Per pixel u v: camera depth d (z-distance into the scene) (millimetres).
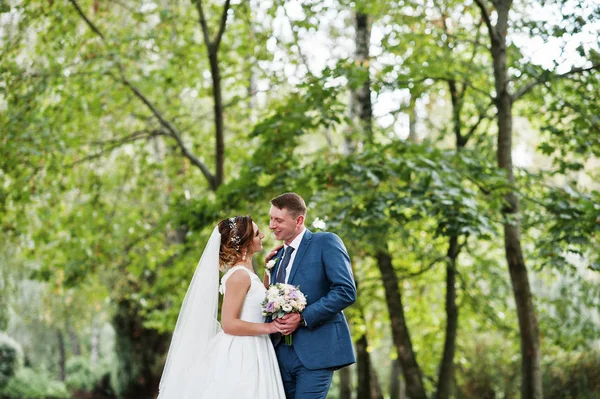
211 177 10219
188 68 10297
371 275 11875
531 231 10930
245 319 4340
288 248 4500
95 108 10008
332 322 4293
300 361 4281
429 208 7387
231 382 4215
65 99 9984
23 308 19891
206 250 4539
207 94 10461
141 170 11516
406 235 8281
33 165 9992
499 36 8344
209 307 4461
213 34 10281
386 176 7758
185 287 10633
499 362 12430
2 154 9305
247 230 4484
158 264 11836
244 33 10125
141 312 11719
